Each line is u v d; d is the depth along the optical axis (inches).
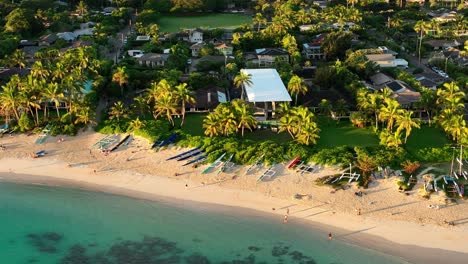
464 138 4399.6
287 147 4562.0
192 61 7623.0
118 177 4315.9
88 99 5329.7
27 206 4013.3
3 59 7037.4
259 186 4101.9
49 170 4441.4
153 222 3789.4
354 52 7126.0
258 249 3464.6
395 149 4495.6
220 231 3651.6
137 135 4938.5
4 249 3607.3
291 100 5339.6
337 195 3939.5
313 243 3476.9
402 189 3971.5
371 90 5989.2
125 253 3516.2
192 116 5526.6
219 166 4367.6
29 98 5044.3
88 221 3838.6
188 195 4037.9
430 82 6397.6
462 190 3951.8
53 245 3636.8
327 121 5329.7
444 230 3526.1
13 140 4911.4
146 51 7824.8
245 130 5132.9
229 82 6510.8
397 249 3366.1
